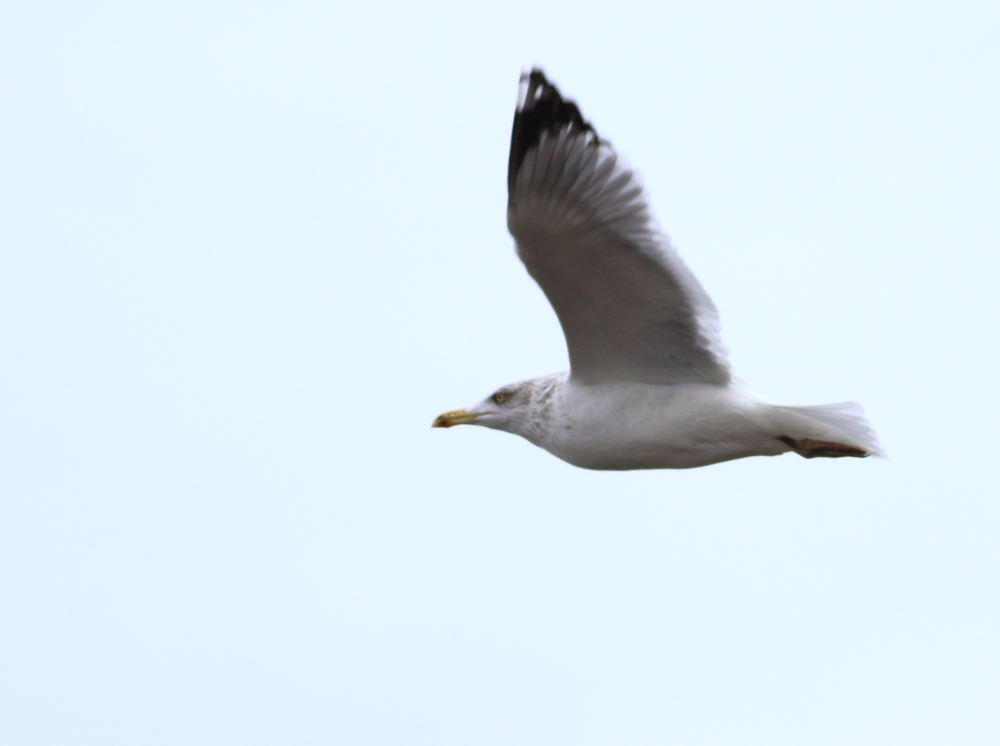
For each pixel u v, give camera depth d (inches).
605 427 479.5
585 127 420.2
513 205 424.5
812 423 465.4
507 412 513.7
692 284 449.4
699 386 472.7
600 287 449.4
